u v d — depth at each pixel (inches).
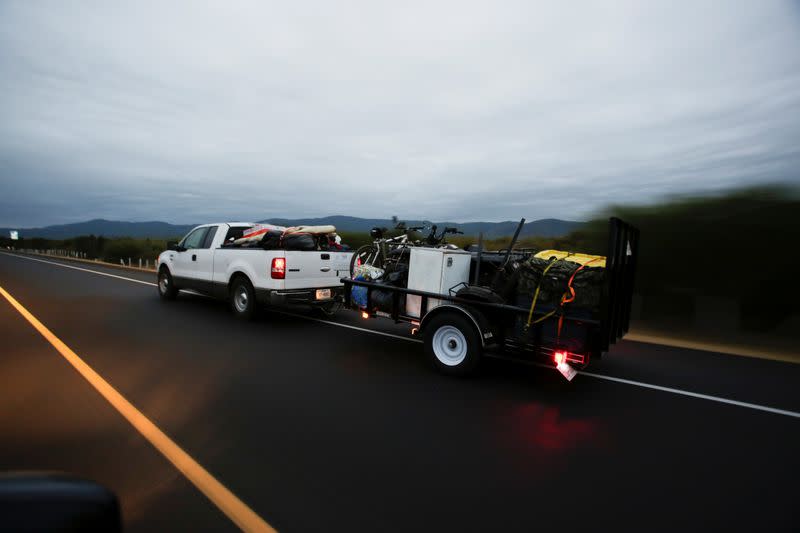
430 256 218.8
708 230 313.4
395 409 160.9
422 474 115.3
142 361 211.5
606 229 356.8
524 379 201.6
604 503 104.2
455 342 203.6
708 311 314.7
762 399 179.5
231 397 167.6
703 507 103.4
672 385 196.2
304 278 306.5
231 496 102.0
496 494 106.8
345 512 97.4
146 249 1203.2
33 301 402.6
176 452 122.5
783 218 290.7
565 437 141.0
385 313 242.2
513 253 235.3
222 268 330.6
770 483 115.2
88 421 140.9
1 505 38.7
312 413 154.6
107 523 44.8
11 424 137.5
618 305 191.2
